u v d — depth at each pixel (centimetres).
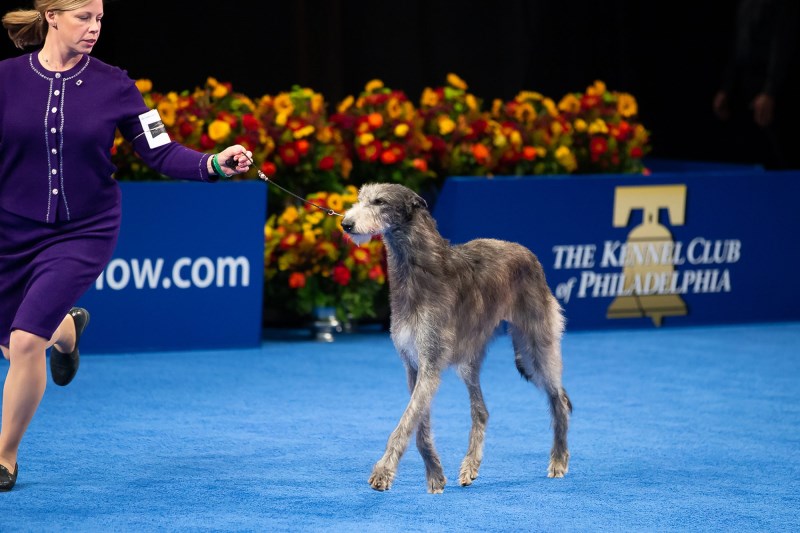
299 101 1145
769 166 1558
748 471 697
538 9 1499
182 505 598
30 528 553
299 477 658
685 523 588
